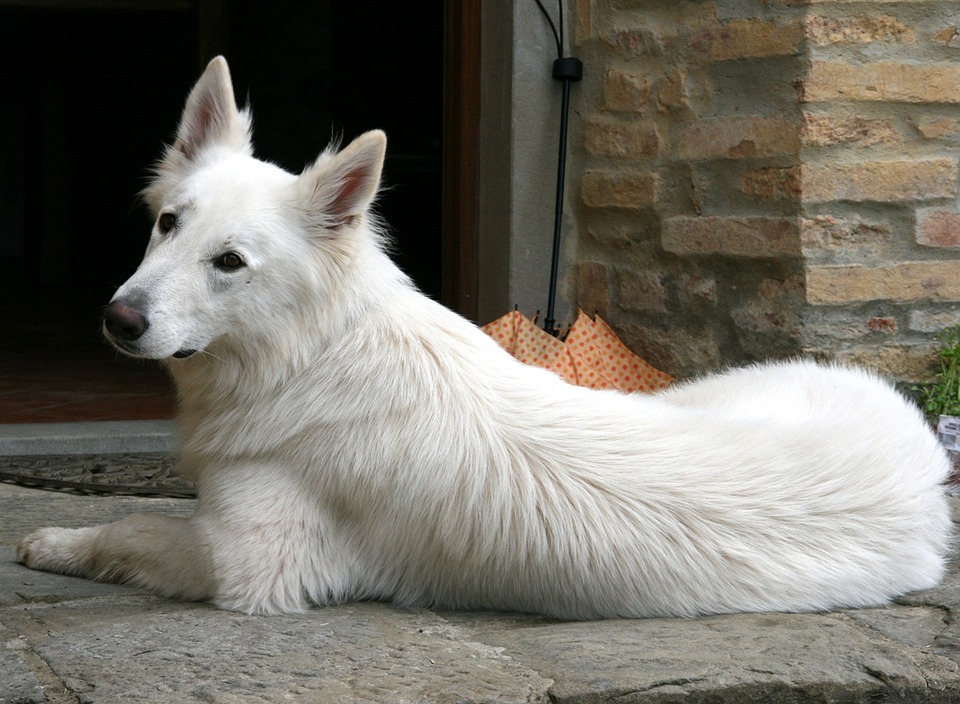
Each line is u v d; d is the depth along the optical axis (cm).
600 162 595
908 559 324
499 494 308
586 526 304
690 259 553
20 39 1642
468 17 627
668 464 315
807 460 325
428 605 322
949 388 503
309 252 316
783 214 511
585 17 592
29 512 429
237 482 313
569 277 620
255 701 235
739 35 522
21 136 1770
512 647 275
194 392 328
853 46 501
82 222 1606
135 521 330
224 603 305
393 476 310
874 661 262
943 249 519
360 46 1336
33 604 308
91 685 243
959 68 509
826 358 511
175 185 335
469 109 633
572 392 334
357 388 314
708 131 539
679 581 304
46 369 824
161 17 1584
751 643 273
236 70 1316
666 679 248
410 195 1345
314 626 292
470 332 336
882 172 509
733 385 396
